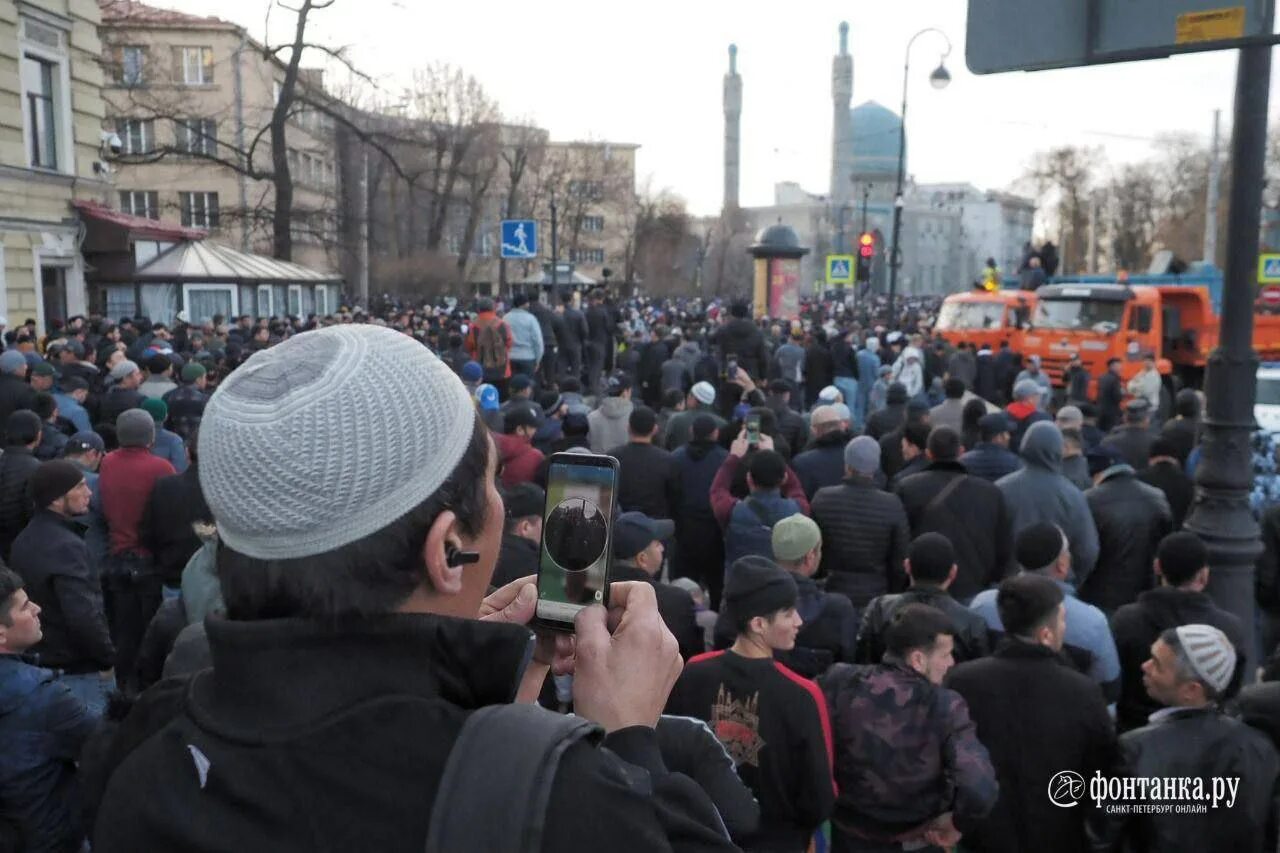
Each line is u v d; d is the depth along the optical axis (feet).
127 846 3.29
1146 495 21.59
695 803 3.82
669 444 31.40
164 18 149.79
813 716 10.94
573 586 4.57
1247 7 13.62
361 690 3.32
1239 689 13.46
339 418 3.36
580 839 3.02
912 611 11.69
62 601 16.70
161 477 21.03
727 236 269.85
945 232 386.52
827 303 157.79
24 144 60.90
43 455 26.07
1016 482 21.02
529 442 24.61
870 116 340.18
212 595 13.21
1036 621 12.21
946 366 64.28
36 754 10.82
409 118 154.20
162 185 158.30
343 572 3.34
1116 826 11.30
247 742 3.23
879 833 11.35
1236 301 18.25
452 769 3.12
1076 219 227.61
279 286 98.58
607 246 259.19
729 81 334.03
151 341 50.14
